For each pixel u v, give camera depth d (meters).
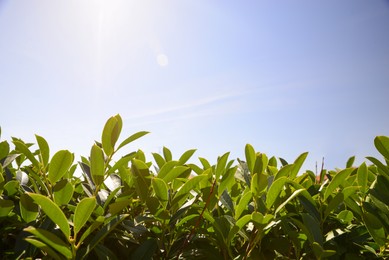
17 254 1.30
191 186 1.47
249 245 1.43
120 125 1.54
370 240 1.66
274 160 2.17
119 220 1.21
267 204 1.41
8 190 1.55
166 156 2.12
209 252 1.52
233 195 1.82
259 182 1.50
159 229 1.57
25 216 1.39
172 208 1.52
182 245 1.49
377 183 1.65
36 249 1.33
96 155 1.46
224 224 1.50
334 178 1.54
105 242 1.51
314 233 1.37
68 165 1.37
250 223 1.63
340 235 1.58
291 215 1.61
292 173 1.70
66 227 1.10
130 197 1.56
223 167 1.51
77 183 2.04
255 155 1.66
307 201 1.60
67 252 1.10
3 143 1.80
